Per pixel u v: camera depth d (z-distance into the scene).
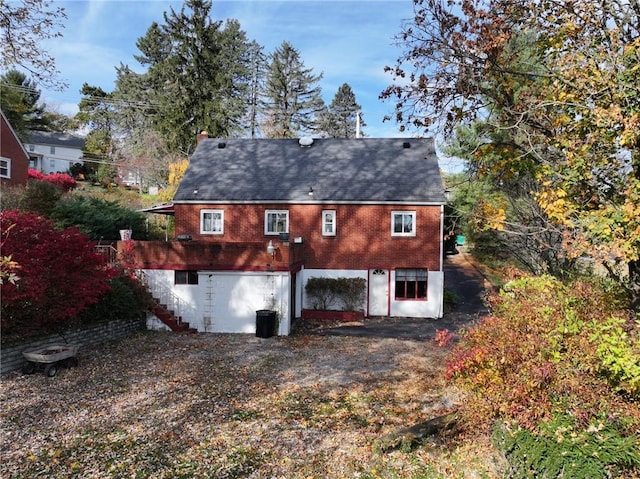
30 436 8.52
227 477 7.14
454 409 9.48
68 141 63.31
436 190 22.00
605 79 8.70
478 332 7.80
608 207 8.63
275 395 10.95
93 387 11.30
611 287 10.18
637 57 8.68
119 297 16.42
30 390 10.95
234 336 17.70
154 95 51.47
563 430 5.74
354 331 18.86
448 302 24.19
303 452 8.00
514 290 8.58
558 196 9.27
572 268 15.70
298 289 21.53
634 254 7.90
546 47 10.62
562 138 9.80
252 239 22.67
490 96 11.73
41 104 52.66
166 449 8.09
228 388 11.42
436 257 21.94
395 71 11.95
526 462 5.79
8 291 11.13
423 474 7.10
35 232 12.16
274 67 59.50
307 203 22.27
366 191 22.31
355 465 7.50
